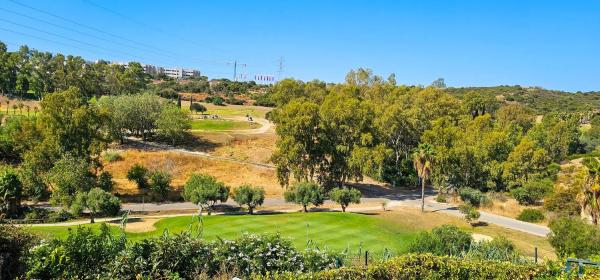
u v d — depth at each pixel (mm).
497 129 97438
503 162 74688
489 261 16203
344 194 57000
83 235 13391
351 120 72625
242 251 15258
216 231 38156
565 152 101438
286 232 38594
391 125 82125
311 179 71750
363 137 71312
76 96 64812
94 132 64250
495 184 75438
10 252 11359
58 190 52969
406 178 83562
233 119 121875
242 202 54906
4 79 138500
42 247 12484
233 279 12891
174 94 168375
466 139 78938
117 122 87625
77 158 57250
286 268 15508
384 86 108750
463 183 76938
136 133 99938
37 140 61594
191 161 82125
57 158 59844
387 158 80625
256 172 81062
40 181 56156
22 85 140625
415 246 29125
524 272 15914
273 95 104875
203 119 118562
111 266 12742
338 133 73000
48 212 50125
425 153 59125
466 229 51469
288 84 99812
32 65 142625
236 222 42000
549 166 84375
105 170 74875
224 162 84438
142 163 78750
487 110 140750
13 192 46938
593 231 35031
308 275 13414
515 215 60625
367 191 77188
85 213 52531
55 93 62531
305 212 53375
